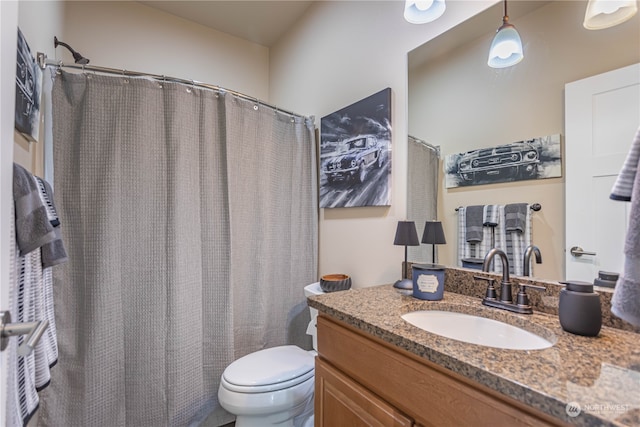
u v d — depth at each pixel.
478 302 1.05
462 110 1.22
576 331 0.74
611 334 0.75
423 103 1.38
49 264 1.00
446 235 1.27
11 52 0.56
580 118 0.91
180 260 1.49
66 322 1.28
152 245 1.44
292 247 1.99
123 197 1.39
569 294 0.76
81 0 1.97
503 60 1.10
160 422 1.43
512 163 1.07
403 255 1.45
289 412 1.30
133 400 1.39
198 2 2.17
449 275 1.22
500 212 1.10
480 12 1.16
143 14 2.19
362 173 1.66
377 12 1.62
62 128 1.31
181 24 2.34
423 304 1.03
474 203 1.18
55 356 1.07
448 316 1.02
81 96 1.34
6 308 0.57
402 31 1.48
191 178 1.55
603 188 0.86
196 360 1.54
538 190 1.00
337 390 0.94
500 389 0.54
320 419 1.01
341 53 1.87
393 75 1.52
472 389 0.60
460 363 0.61
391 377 0.77
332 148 1.89
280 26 2.44
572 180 0.92
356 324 0.88
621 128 0.83
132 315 1.40
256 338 1.79
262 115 1.85
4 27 0.53
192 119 1.57
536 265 1.00
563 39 0.95
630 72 0.82
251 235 1.80
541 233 0.99
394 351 0.78
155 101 1.47
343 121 1.80
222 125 1.66
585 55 0.90
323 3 2.04
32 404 0.87
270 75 2.75
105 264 1.33
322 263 2.04
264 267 1.83
